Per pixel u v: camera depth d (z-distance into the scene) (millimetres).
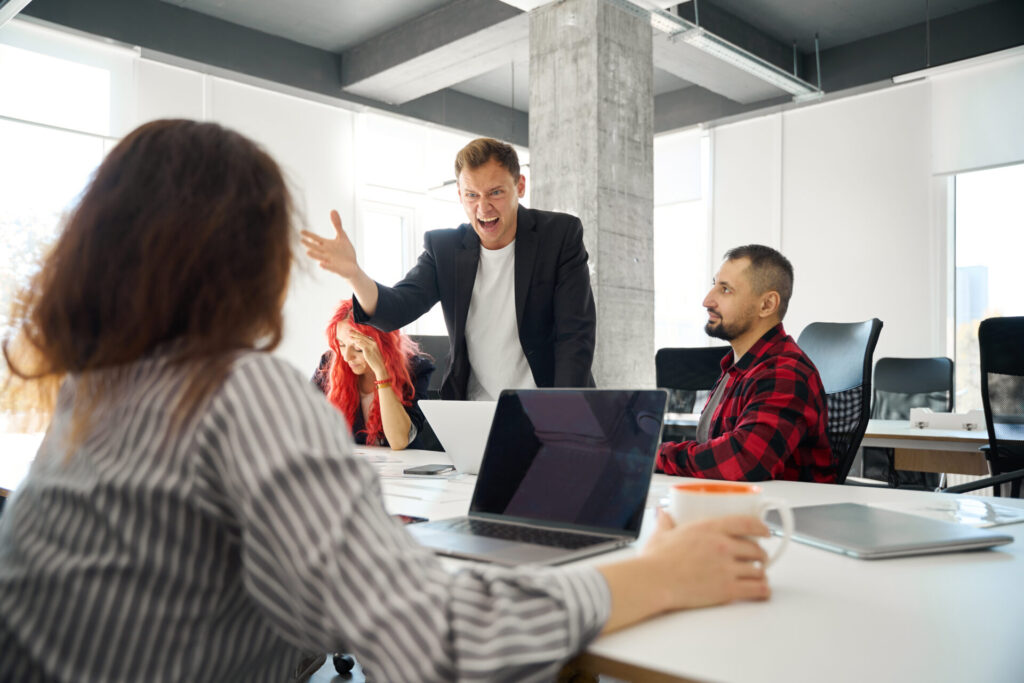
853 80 6930
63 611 588
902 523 1108
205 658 610
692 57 6633
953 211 6500
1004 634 694
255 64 6609
